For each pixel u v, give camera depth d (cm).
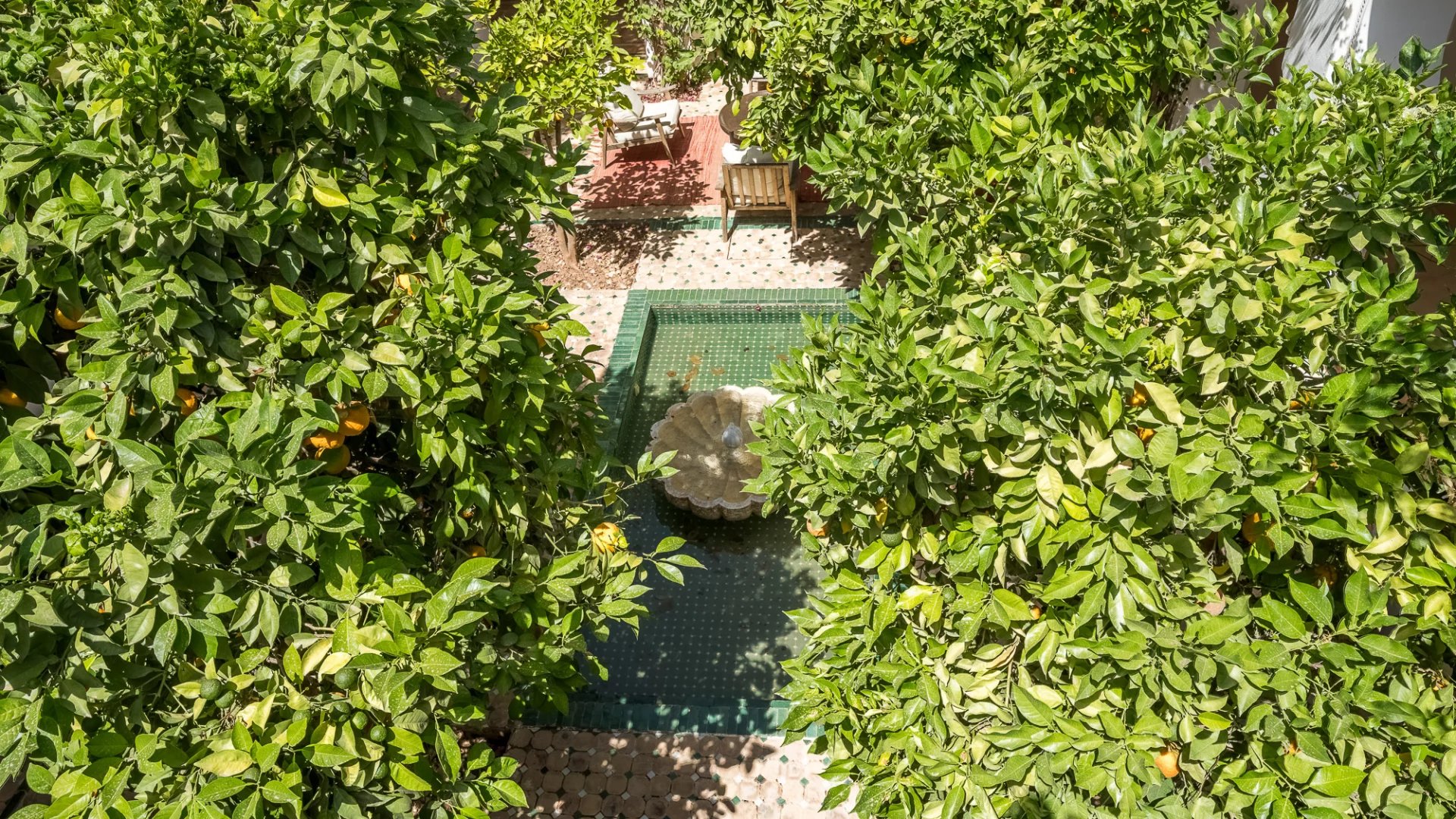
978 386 291
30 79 317
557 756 592
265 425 263
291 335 293
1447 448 302
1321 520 260
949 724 296
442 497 354
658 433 791
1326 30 591
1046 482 290
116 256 281
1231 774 268
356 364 299
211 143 284
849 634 328
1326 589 263
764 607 688
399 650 252
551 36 878
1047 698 284
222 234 292
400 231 334
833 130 768
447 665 255
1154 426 299
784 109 774
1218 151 388
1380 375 301
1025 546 296
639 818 560
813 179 480
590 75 880
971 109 471
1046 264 361
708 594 699
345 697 278
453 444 323
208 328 296
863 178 453
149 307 281
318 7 307
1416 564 282
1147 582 278
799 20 718
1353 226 356
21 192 295
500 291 316
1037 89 478
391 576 295
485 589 267
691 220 1045
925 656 312
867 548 327
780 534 734
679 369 886
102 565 250
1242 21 458
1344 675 255
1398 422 306
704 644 666
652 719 608
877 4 682
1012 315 336
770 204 992
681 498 737
